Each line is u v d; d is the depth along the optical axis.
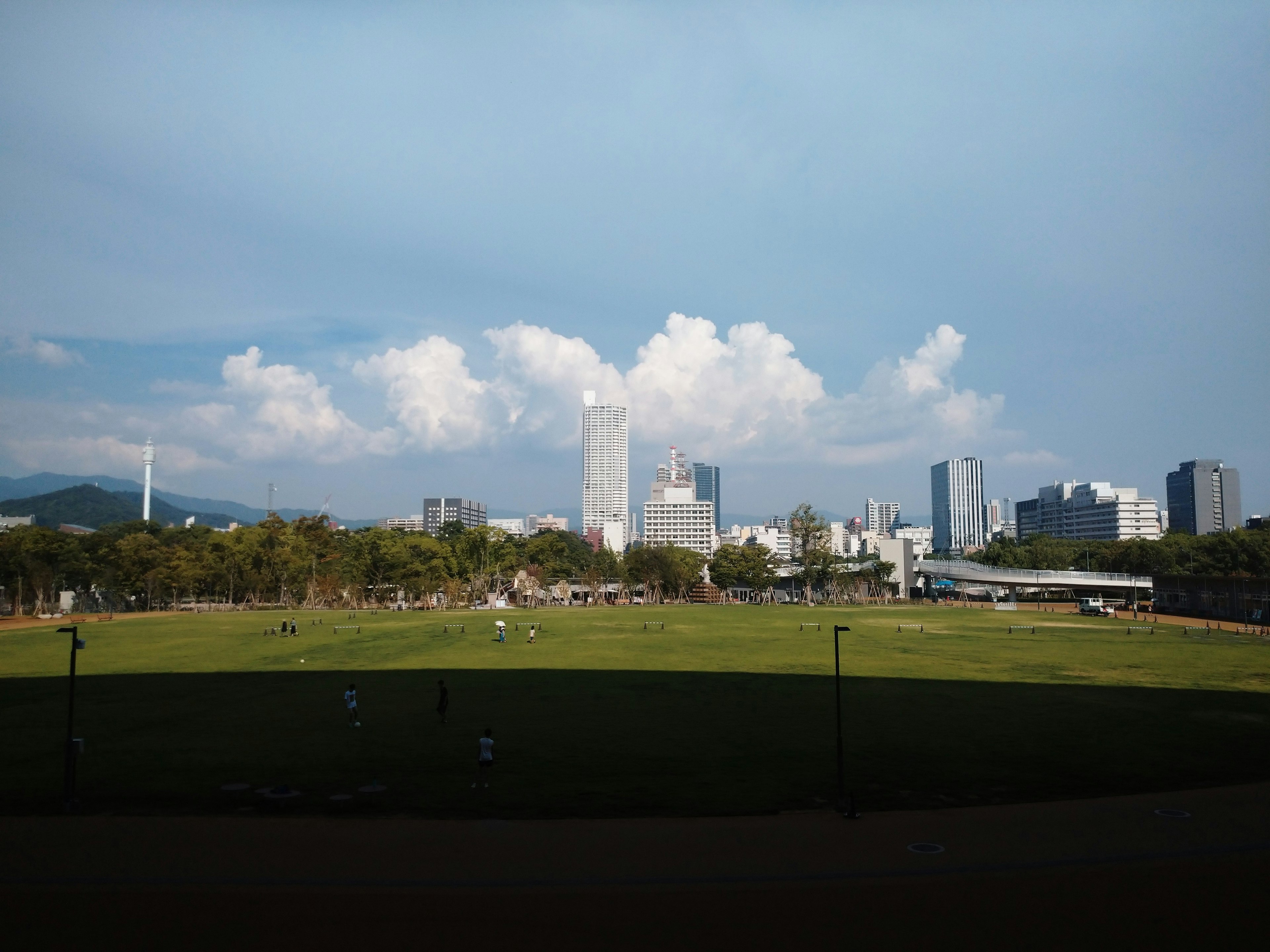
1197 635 92.44
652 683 55.50
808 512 187.88
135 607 156.88
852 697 49.59
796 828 25.02
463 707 46.19
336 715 43.69
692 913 18.94
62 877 20.88
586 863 22.02
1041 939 17.59
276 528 164.62
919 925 18.34
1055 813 26.55
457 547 169.75
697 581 197.75
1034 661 67.62
